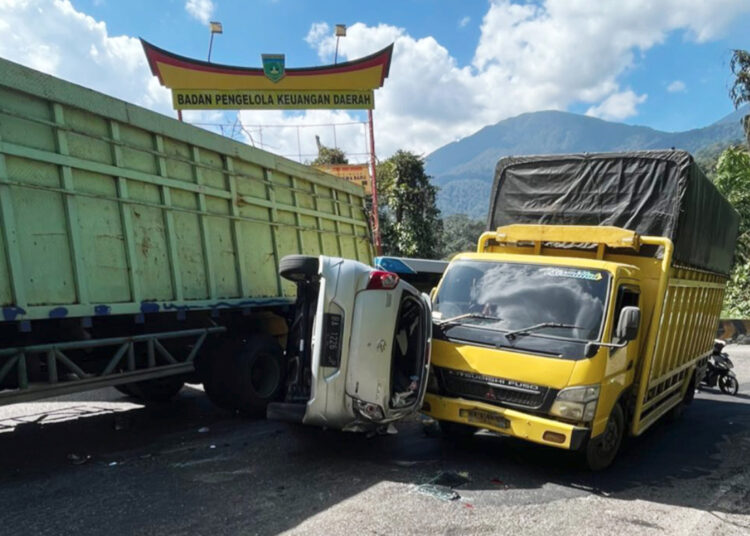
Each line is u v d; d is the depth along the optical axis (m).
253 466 5.12
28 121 4.64
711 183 7.44
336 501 4.29
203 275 6.52
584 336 5.12
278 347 7.23
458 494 4.57
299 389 5.34
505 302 5.67
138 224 5.67
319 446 5.82
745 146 23.27
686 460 6.07
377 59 17.72
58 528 3.72
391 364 5.24
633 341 5.68
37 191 4.67
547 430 4.82
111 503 4.16
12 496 4.29
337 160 27.41
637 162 6.64
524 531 3.92
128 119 5.57
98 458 5.32
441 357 5.54
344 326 4.98
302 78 17.70
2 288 4.31
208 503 4.20
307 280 5.48
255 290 7.37
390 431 5.34
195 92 17.23
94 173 5.22
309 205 8.73
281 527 3.80
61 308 4.74
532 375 4.99
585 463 5.20
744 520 4.37
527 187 7.43
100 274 5.19
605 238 6.06
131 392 7.85
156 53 16.91
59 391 4.93
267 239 7.71
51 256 4.74
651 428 7.62
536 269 5.82
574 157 7.09
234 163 7.11
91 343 5.17
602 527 4.08
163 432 6.34
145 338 5.76
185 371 6.37
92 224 5.15
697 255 7.20
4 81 4.40
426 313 5.53
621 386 5.37
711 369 11.01
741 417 8.62
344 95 17.88
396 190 24.06
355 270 5.14
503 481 4.95
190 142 6.37
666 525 4.18
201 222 6.52
